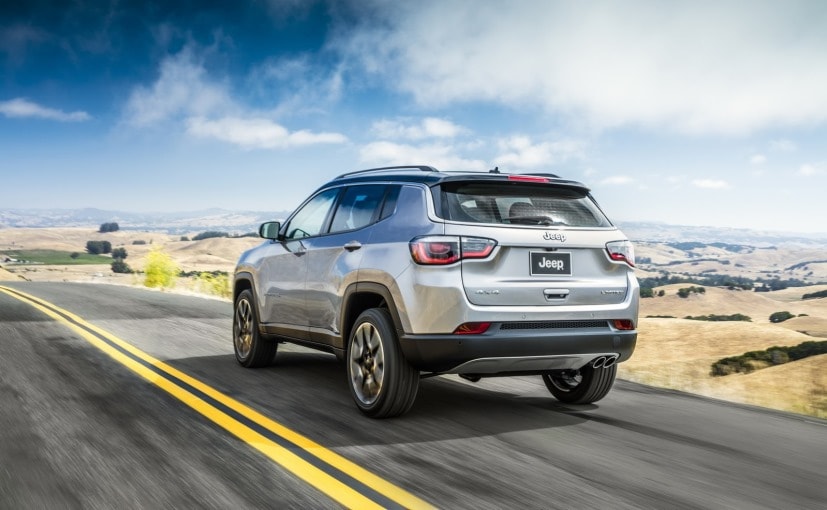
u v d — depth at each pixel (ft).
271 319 21.57
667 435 15.85
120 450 13.34
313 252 19.48
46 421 15.37
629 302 16.98
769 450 14.87
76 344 26.76
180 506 10.58
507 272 15.71
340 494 11.25
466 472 12.64
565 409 18.44
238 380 20.72
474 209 15.99
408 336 15.67
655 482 12.45
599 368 18.07
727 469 13.38
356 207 18.62
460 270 15.35
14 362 22.50
